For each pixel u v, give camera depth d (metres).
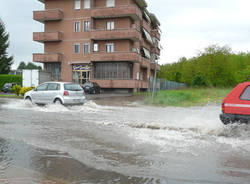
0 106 14.45
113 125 8.16
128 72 32.75
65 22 34.62
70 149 5.23
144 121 9.03
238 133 6.35
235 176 3.75
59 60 34.12
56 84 14.08
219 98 20.06
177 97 18.22
